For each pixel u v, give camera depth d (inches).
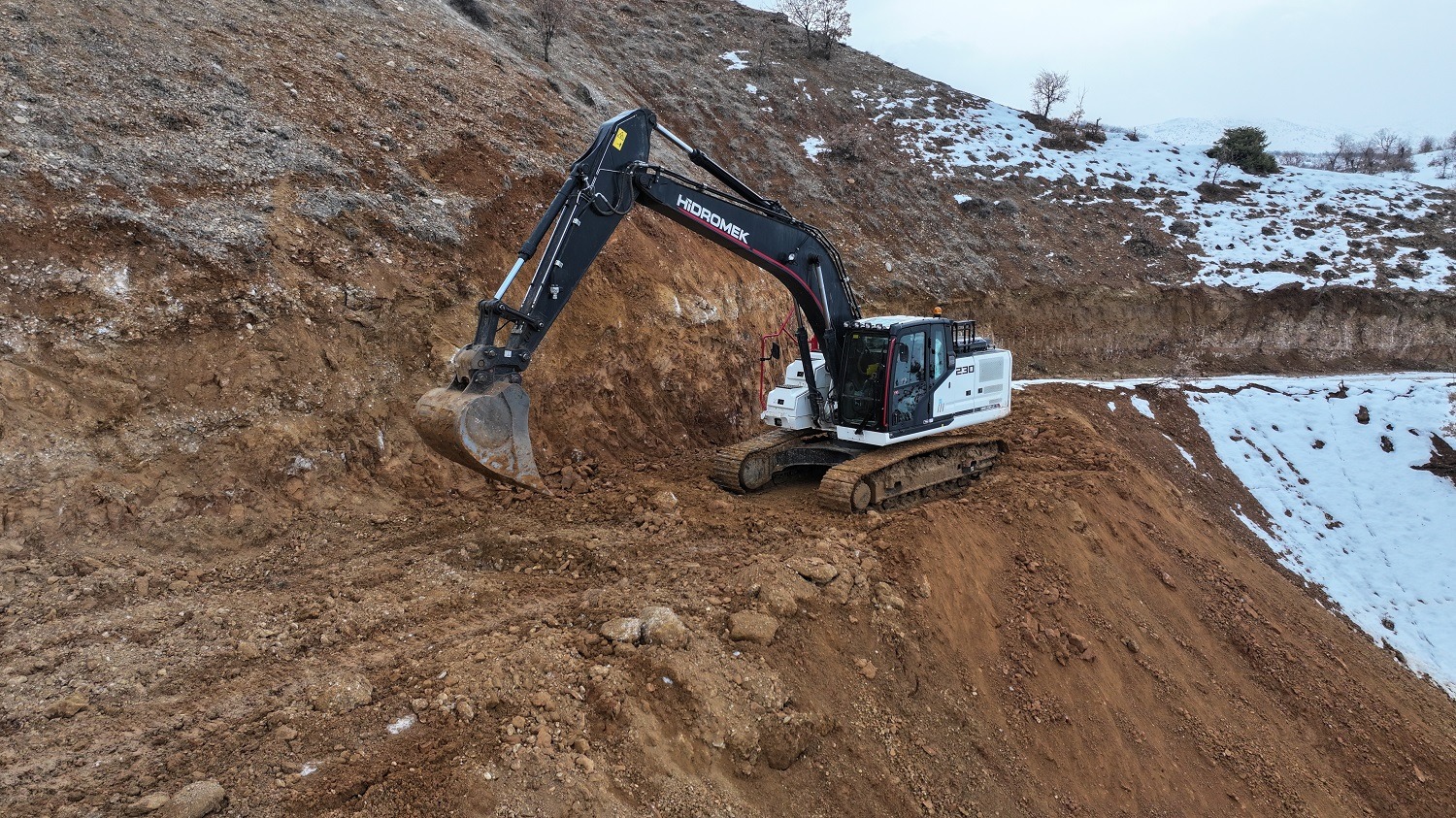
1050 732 309.6
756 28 1473.9
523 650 237.9
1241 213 1295.5
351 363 378.0
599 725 220.5
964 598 340.5
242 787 176.4
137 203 348.5
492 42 741.3
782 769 241.3
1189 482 757.9
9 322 292.4
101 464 291.1
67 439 287.0
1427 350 1077.1
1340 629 568.1
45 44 390.0
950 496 467.2
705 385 543.8
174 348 325.7
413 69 571.8
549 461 434.6
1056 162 1353.3
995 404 494.0
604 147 315.9
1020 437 603.8
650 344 512.1
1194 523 558.6
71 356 299.0
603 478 434.0
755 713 243.0
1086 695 332.5
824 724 256.4
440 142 506.9
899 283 905.5
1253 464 831.7
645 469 458.3
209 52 461.4
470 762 195.2
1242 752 357.7
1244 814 327.6
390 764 190.1
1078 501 447.8
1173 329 1058.7
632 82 1030.4
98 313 311.6
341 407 364.8
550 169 543.2
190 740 190.2
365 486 359.3
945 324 447.2
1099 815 293.0
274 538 316.5
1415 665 620.4
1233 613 454.9
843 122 1242.0
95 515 280.4
